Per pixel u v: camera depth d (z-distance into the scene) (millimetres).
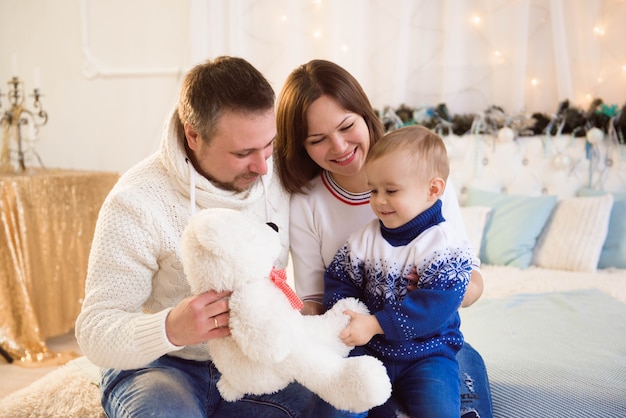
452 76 2832
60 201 2660
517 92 2742
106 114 3365
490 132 2695
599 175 2561
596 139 2504
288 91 1312
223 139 1098
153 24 3197
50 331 2668
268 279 956
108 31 3291
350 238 1284
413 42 2908
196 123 1100
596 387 1352
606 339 1641
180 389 1058
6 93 3523
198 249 926
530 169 2650
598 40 2676
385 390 916
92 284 1103
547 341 1637
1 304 2469
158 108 3246
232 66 1127
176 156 1150
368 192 1371
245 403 1168
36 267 2584
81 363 1496
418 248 1167
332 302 1228
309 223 1406
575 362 1489
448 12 2807
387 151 1197
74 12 3330
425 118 2746
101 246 1105
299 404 1149
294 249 1424
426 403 1053
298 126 1291
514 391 1354
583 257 2365
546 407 1281
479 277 1296
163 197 1166
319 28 2977
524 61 2730
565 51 2674
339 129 1271
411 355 1128
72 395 1337
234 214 964
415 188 1186
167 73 3182
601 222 2389
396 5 2873
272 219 1343
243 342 879
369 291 1215
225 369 932
